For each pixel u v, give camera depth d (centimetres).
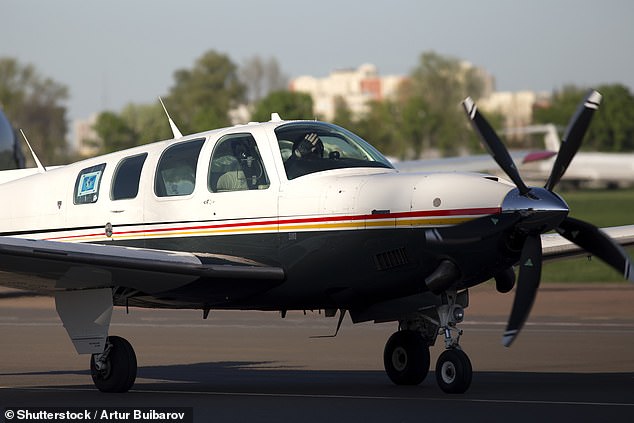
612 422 2866
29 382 4088
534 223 3297
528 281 3316
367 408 3186
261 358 4844
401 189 3491
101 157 4231
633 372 4150
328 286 3656
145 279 3575
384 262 3519
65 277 3544
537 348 5038
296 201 3653
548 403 3231
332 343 5409
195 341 5603
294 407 3241
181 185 3900
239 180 3781
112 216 4050
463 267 3412
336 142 3794
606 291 8638
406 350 3791
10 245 3291
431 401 3312
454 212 3388
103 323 3678
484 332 5784
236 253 3762
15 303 8350
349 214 3550
